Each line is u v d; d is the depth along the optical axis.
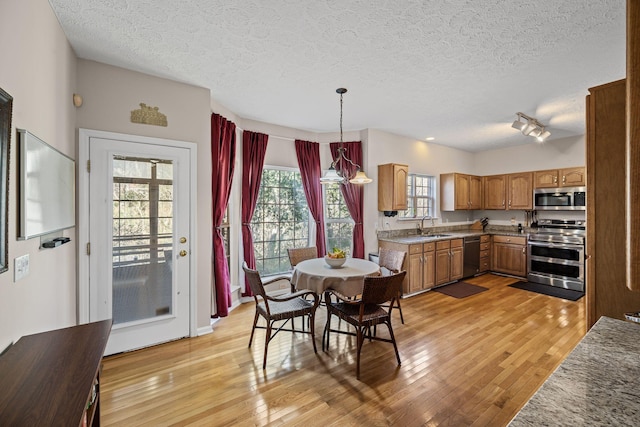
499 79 2.76
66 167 2.02
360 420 1.77
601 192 1.75
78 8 1.78
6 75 1.24
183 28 1.99
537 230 5.42
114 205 2.53
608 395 0.80
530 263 5.00
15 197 1.31
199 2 1.73
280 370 2.31
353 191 4.49
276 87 2.96
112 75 2.50
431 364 2.39
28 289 1.46
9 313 1.26
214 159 3.29
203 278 2.99
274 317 2.40
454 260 4.90
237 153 3.87
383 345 2.73
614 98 1.70
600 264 1.76
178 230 2.83
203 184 2.99
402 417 1.79
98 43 2.18
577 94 3.11
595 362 0.97
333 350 2.64
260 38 2.11
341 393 2.02
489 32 2.02
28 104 1.46
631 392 0.81
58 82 1.93
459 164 6.02
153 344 2.71
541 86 2.92
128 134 2.57
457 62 2.44
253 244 4.06
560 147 5.11
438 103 3.39
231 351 2.61
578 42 2.14
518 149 5.67
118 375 2.23
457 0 1.71
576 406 0.75
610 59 2.38
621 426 0.68
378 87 2.95
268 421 1.76
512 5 1.74
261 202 4.20
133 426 1.71
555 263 4.70
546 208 5.05
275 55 2.34
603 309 1.75
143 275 2.67
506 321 3.28
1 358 1.11
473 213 6.45
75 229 2.34
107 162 2.48
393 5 1.75
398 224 4.99
